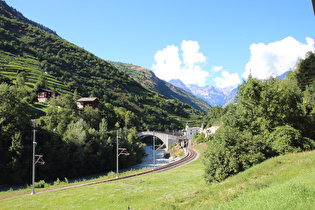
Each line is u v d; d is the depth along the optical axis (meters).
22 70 149.88
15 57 169.50
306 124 33.41
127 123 137.00
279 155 25.75
